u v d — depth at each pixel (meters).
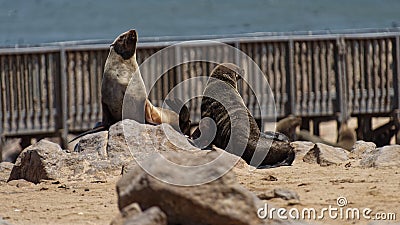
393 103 44.22
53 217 20.53
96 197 23.19
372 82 44.22
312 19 151.25
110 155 27.14
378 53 44.16
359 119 44.75
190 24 146.12
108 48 41.28
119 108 30.84
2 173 30.17
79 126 41.44
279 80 43.25
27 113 40.75
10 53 40.16
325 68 43.72
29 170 27.53
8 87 40.44
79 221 19.88
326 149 28.02
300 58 43.38
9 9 169.12
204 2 174.75
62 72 40.91
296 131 43.38
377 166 25.70
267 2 173.62
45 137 41.41
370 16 154.50
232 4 172.25
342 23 143.88
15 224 19.77
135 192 16.80
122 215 16.39
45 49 40.69
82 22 151.50
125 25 147.75
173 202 16.50
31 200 23.17
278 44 43.03
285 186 22.72
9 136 40.81
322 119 44.41
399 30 50.72
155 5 172.12
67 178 26.56
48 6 172.25
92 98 41.38
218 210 16.27
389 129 44.50
